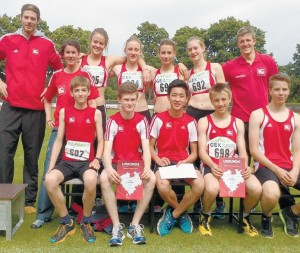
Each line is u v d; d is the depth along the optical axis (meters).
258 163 4.61
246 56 5.43
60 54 5.01
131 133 4.52
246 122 5.40
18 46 5.12
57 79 4.99
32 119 5.21
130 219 4.93
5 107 5.18
